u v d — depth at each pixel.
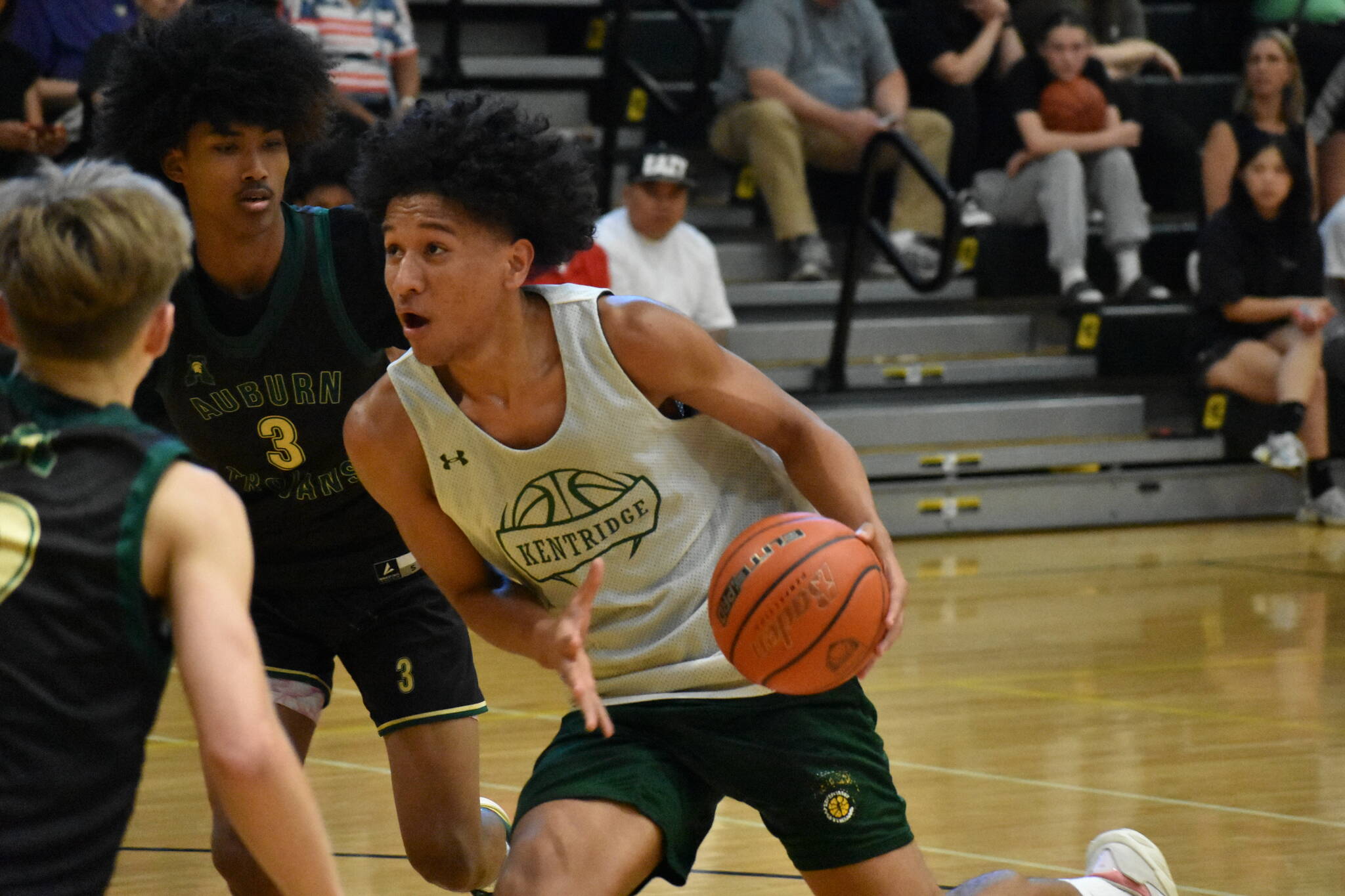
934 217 15.78
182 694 9.41
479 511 4.12
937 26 16.30
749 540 3.95
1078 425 15.36
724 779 4.19
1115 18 18.02
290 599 5.25
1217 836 6.41
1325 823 6.59
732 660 3.95
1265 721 8.31
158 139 4.73
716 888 5.88
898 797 4.30
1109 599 11.70
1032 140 15.88
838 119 15.13
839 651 3.90
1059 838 6.38
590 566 3.72
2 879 2.68
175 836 6.63
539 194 3.85
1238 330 15.38
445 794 5.16
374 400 4.11
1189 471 15.35
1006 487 14.79
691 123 16.81
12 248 2.81
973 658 9.86
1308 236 15.20
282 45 4.75
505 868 3.90
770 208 15.57
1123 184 16.06
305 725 5.21
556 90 17.14
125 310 2.89
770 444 4.27
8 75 12.71
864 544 4.00
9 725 2.73
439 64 16.31
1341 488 15.55
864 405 15.10
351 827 6.68
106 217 2.84
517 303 3.93
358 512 5.15
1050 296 16.59
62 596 2.79
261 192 4.75
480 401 3.99
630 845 3.99
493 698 9.18
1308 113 17.80
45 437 2.86
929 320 15.82
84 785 2.78
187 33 4.69
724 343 12.47
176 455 2.90
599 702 3.57
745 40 15.37
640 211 12.02
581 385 3.98
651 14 17.52
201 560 2.84
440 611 5.29
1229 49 19.30
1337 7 18.30
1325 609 11.29
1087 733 8.09
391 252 3.92
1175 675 9.37
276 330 4.87
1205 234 15.27
